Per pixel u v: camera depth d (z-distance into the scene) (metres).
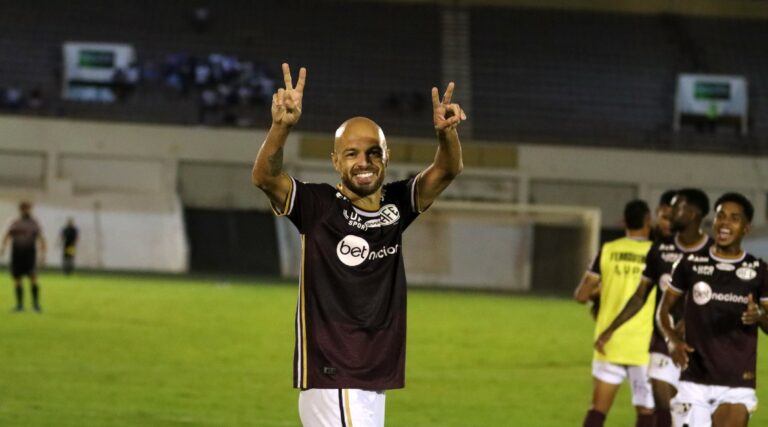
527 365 18.61
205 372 16.06
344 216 5.75
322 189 5.82
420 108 53.88
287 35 57.03
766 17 60.34
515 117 54.38
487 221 45.75
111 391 13.80
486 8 59.91
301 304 5.77
